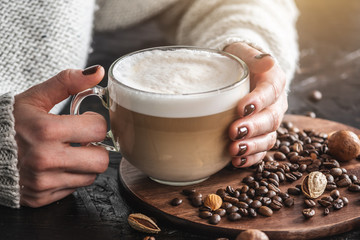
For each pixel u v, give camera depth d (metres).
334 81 0.80
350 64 0.85
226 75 0.52
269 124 0.54
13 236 0.50
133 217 0.51
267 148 0.55
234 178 0.57
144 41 0.88
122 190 0.56
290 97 0.76
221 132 0.51
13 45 0.69
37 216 0.53
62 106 0.71
